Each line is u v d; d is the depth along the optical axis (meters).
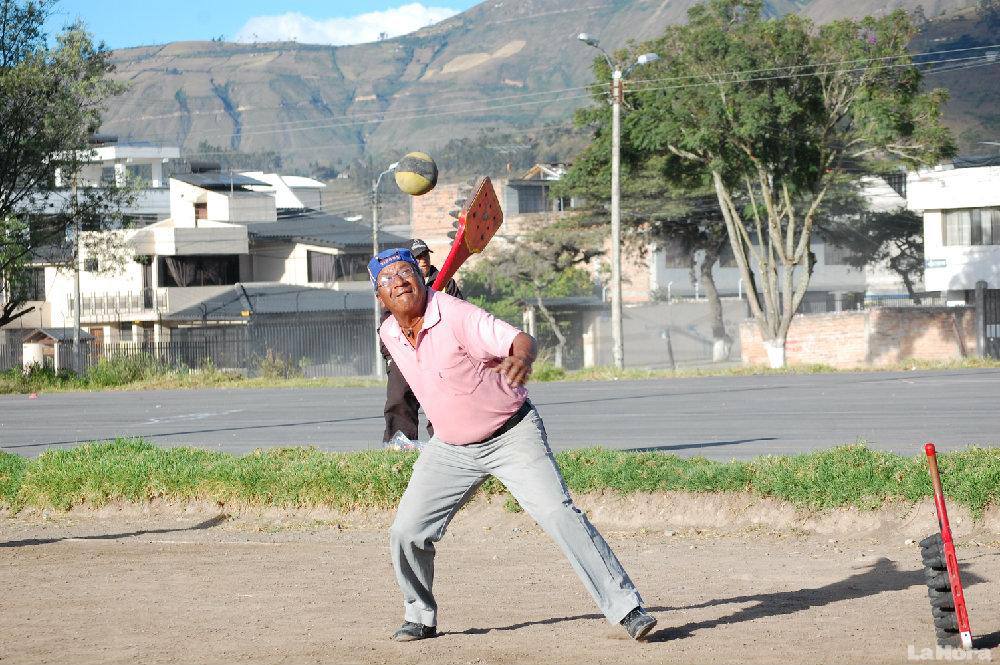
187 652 5.71
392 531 5.65
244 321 54.28
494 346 5.12
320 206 100.38
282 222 68.06
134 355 36.88
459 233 5.66
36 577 7.86
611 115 40.03
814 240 70.81
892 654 5.20
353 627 6.12
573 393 23.00
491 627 6.02
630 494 9.20
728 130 37.12
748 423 15.11
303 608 6.65
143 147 81.81
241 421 18.45
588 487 9.33
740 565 7.51
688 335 60.09
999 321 42.31
